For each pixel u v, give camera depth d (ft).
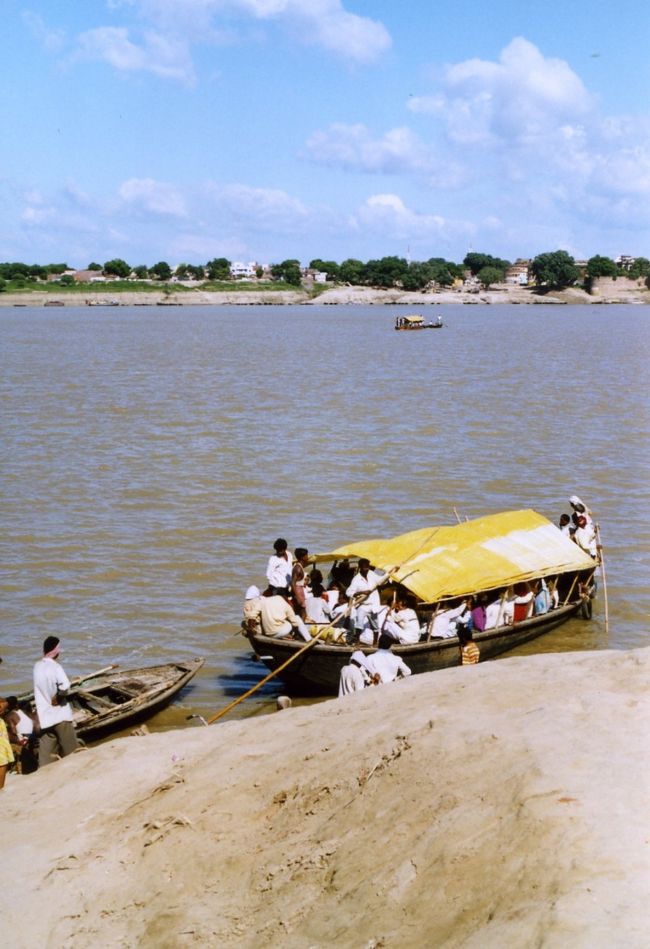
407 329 445.37
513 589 63.00
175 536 84.48
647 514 92.73
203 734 35.37
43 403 169.89
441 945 17.98
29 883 26.96
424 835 21.53
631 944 15.52
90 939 24.13
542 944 16.16
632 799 19.88
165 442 128.98
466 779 22.89
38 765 45.34
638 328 469.57
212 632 64.44
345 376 221.87
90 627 64.64
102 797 31.73
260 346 330.75
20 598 69.41
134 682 54.34
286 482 105.09
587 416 154.40
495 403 170.81
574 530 70.95
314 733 30.76
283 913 21.93
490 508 94.99
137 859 26.89
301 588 58.65
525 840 19.48
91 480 105.70
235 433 136.56
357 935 19.74
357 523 89.61
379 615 56.80
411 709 29.22
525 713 25.94
